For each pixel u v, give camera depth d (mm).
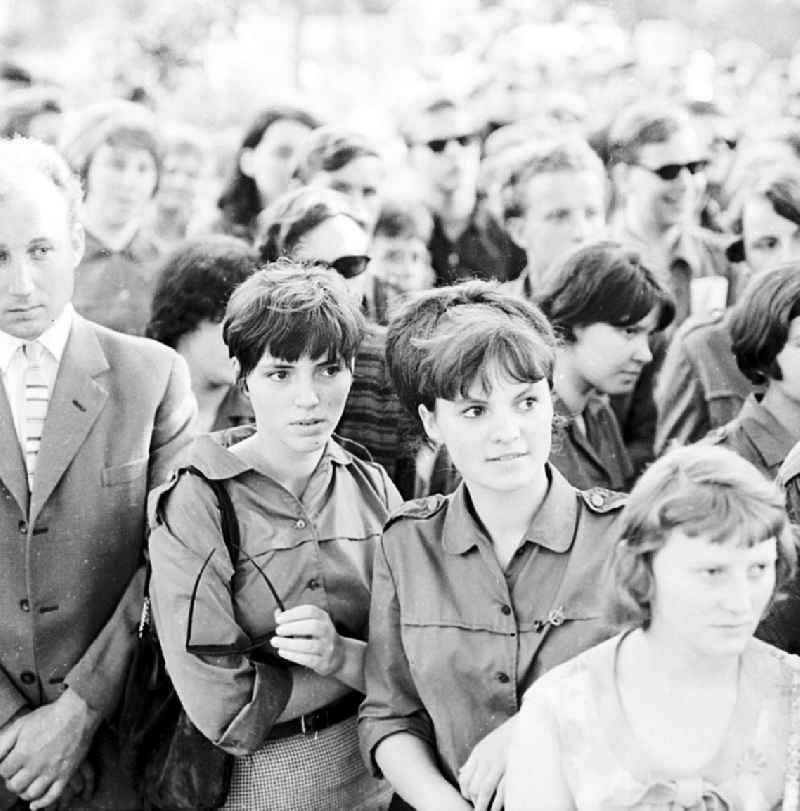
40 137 2592
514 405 1818
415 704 1921
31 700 2328
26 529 2293
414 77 2621
